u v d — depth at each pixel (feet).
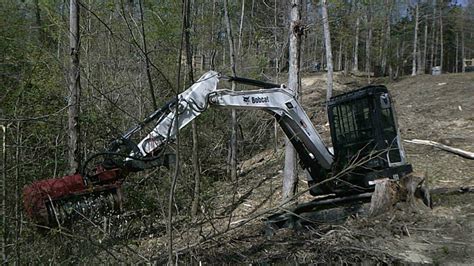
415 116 59.11
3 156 14.73
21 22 30.22
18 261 14.85
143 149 20.36
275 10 44.45
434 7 137.80
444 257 19.20
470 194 28.58
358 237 21.30
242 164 43.06
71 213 17.08
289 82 29.04
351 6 58.65
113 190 18.40
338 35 61.98
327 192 25.12
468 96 66.64
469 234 21.72
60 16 32.14
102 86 30.07
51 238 16.56
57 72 27.48
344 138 25.16
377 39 112.27
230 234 23.79
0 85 20.13
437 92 75.20
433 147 42.83
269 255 19.79
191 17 38.83
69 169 23.18
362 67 150.20
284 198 28.71
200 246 20.01
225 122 41.09
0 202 15.52
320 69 106.93
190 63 29.68
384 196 23.63
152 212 23.49
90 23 32.58
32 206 16.57
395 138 24.39
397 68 120.16
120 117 29.99
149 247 20.51
